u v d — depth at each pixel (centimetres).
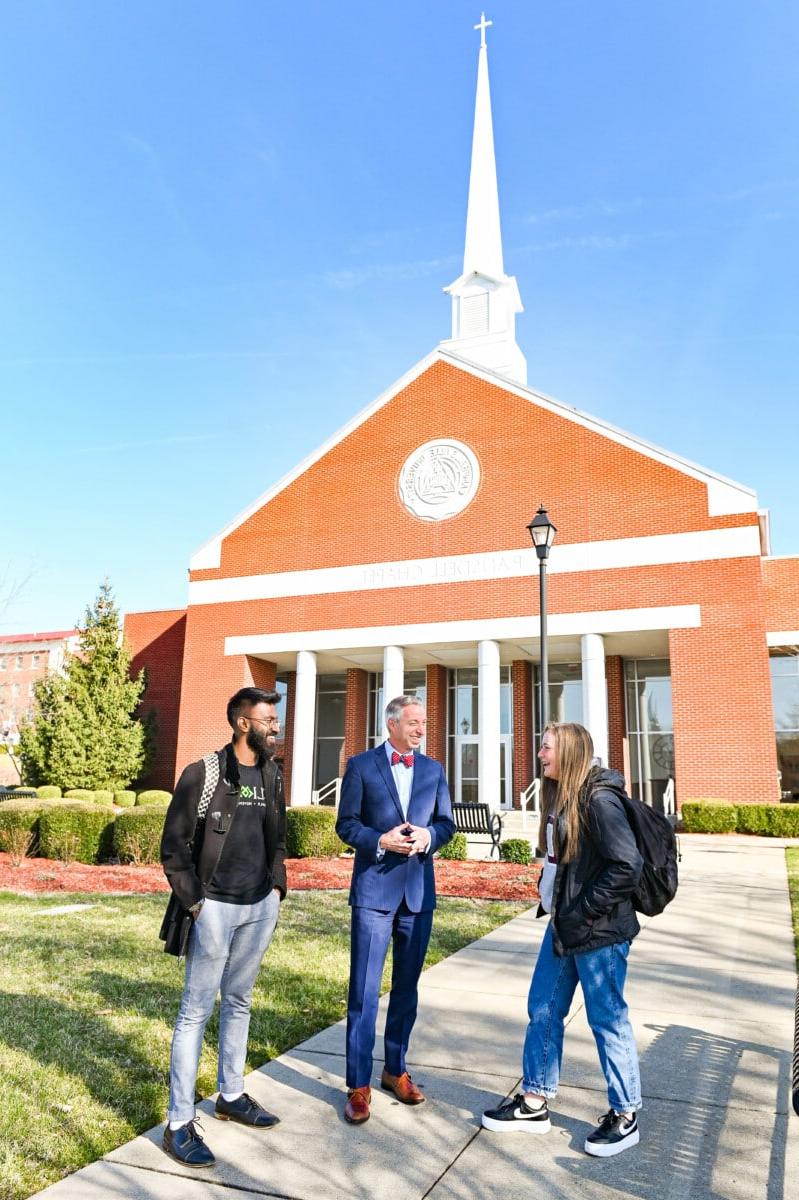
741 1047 502
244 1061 446
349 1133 396
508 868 1419
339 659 2770
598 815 383
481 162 3366
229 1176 355
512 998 621
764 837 1859
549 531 1341
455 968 716
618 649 2481
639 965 717
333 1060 496
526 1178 351
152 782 2977
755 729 2044
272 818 419
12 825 1588
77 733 2794
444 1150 378
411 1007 438
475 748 2770
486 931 883
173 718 3086
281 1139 390
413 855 438
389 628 2517
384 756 455
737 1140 381
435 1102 430
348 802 444
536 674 2736
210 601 2809
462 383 2581
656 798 2473
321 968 711
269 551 2758
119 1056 491
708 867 1406
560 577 2322
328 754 3000
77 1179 352
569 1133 394
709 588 2156
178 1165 365
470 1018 572
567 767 402
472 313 3130
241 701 415
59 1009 583
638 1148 376
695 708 2105
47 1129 394
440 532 2511
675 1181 346
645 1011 579
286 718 3028
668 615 2180
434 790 456
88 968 707
